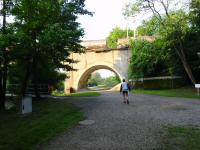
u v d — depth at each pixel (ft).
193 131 32.53
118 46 148.97
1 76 65.57
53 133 34.42
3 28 58.18
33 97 80.79
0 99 65.46
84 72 148.66
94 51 147.64
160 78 123.65
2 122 46.88
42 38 58.18
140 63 124.98
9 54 60.64
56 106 59.21
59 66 77.82
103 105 58.85
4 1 60.08
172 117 41.57
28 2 58.03
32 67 72.13
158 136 31.12
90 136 32.60
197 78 118.11
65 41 64.49
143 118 41.45
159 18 96.22
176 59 116.16
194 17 99.40
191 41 107.65
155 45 116.88
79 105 59.82
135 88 131.13
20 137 33.50
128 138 30.96
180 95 80.23
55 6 63.31
